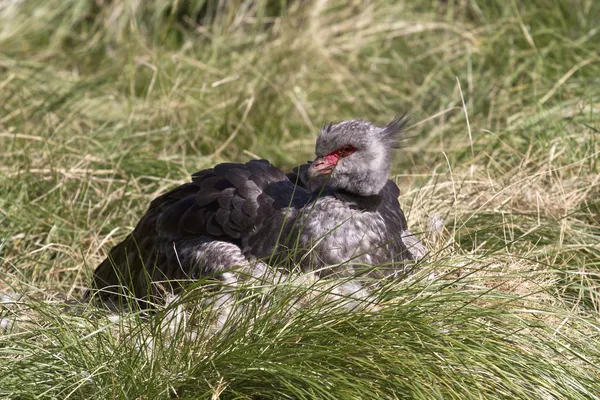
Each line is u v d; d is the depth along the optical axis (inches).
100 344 303.1
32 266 413.7
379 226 349.4
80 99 568.4
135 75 622.8
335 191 347.6
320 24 684.7
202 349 303.6
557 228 407.8
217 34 672.4
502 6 656.4
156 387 288.4
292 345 295.0
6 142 517.3
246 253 347.9
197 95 600.4
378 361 289.0
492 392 287.9
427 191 440.1
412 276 329.1
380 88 633.6
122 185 483.8
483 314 299.6
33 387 291.9
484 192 433.4
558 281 374.9
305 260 339.6
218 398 285.1
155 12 690.2
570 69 579.8
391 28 674.8
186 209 364.5
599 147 465.1
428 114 601.3
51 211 451.8
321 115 621.9
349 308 321.7
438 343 290.0
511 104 561.0
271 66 634.8
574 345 312.3
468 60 608.4
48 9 701.3
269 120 599.8
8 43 665.6
